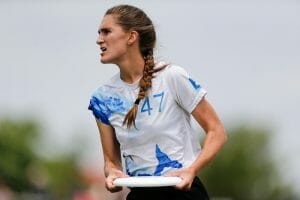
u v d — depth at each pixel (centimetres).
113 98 1447
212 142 1411
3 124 10300
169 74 1416
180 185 1362
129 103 1433
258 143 8925
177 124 1417
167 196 1415
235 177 8819
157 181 1362
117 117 1440
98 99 1460
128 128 1424
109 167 1465
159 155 1411
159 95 1415
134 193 1432
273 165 8969
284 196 8925
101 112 1458
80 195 9619
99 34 1441
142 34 1430
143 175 1423
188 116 1435
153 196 1419
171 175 1383
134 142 1421
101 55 1438
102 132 1476
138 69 1435
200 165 1393
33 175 10250
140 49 1434
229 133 8975
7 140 10162
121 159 1494
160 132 1408
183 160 1415
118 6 1443
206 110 1419
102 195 9225
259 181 8881
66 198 10894
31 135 10656
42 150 10769
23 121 10788
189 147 1427
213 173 8819
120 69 1445
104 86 1464
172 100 1416
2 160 10069
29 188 10150
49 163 11094
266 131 9000
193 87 1410
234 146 8912
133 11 1436
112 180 1428
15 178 10056
